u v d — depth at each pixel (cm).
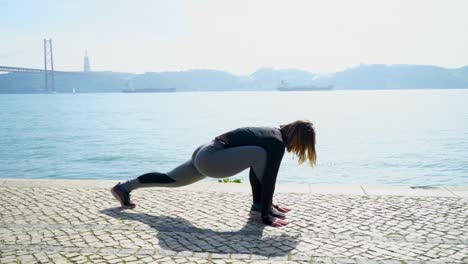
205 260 322
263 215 409
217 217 442
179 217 442
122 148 3181
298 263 317
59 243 360
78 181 632
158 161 2583
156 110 9581
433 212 459
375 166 2297
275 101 14825
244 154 399
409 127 4753
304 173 2105
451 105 10638
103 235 381
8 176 2158
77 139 3831
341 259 325
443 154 2720
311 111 8294
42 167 2412
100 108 10862
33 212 460
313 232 391
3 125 5575
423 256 331
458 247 352
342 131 4366
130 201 481
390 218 436
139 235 382
